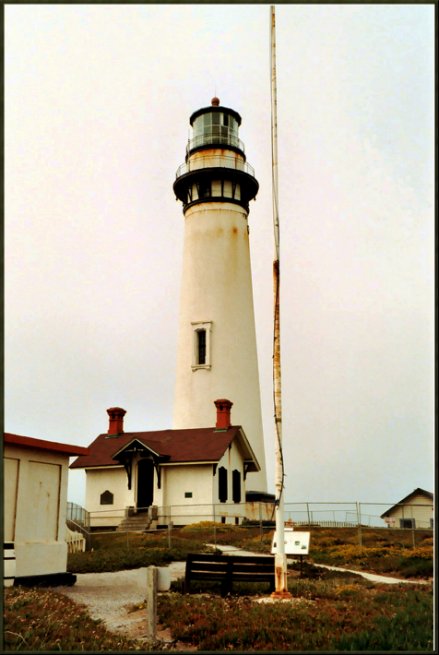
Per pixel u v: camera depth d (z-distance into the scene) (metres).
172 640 10.20
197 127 42.59
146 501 33.44
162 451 33.56
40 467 15.24
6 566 13.86
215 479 32.56
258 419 38.44
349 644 9.04
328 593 13.47
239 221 40.88
